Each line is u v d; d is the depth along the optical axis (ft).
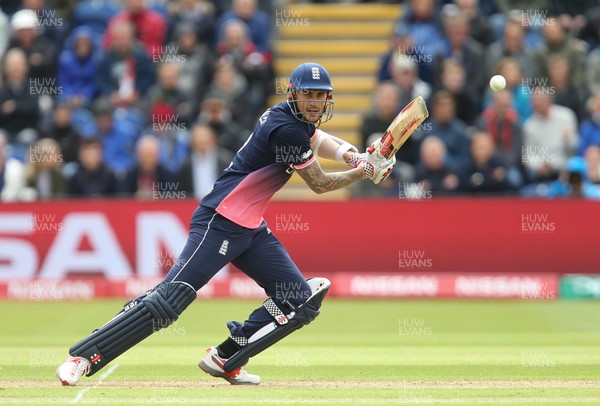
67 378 70.28
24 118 172.76
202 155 156.25
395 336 116.47
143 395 67.77
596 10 187.83
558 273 149.79
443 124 158.40
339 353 98.78
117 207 151.02
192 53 175.22
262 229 73.15
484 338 113.70
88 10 191.21
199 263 70.95
